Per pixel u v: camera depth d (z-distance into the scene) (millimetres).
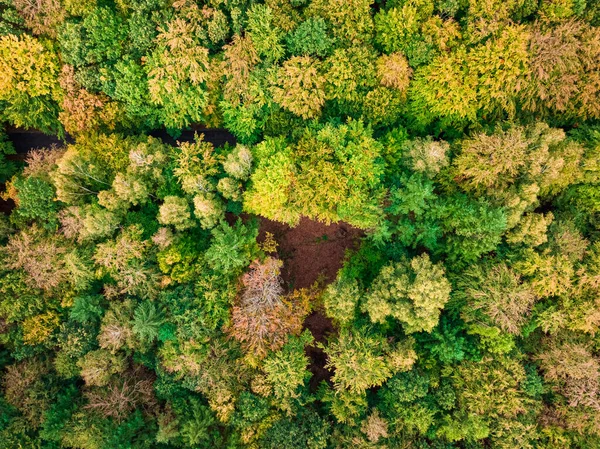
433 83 25703
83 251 26000
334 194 25766
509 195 24750
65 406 25969
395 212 26438
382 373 24781
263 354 25969
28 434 25672
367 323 26516
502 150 24266
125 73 25750
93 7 25797
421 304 23516
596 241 25016
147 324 24578
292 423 26031
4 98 26562
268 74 26328
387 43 25969
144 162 26047
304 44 25547
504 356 24688
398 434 25000
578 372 23266
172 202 25703
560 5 24266
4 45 24812
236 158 26125
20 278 26016
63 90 26859
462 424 24047
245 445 25891
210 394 26062
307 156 26688
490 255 26062
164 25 26109
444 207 25359
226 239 25812
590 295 24094
